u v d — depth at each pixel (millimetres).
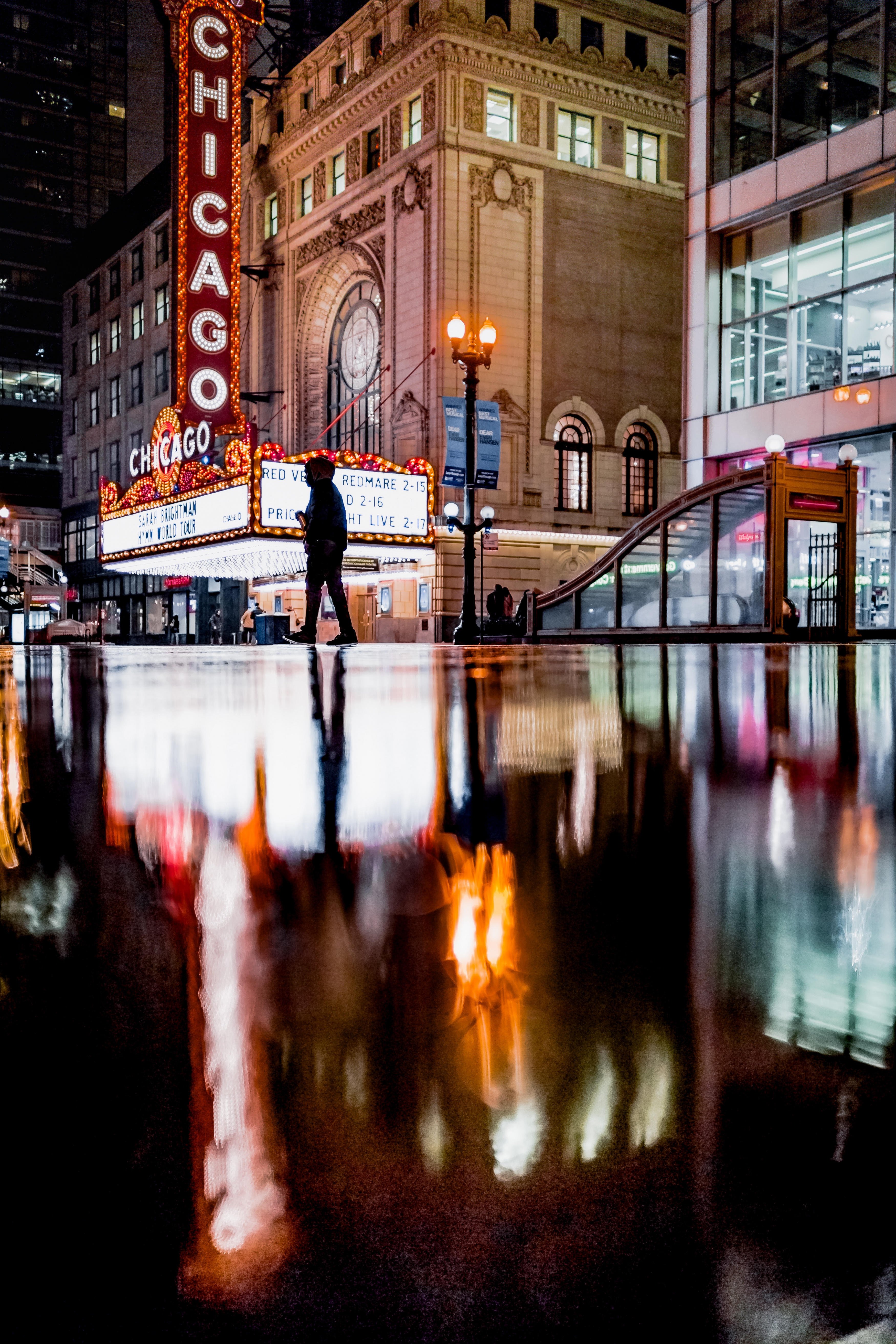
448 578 39750
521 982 848
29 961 872
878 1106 668
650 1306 534
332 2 50281
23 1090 644
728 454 26891
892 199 23000
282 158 51281
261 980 829
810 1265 560
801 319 25141
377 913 1045
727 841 1409
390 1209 575
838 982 855
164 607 63094
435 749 2361
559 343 43094
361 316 47219
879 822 1536
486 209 41031
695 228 27578
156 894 1110
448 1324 515
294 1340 488
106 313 71750
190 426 40406
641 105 45031
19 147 95000
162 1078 655
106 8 99625
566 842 1402
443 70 39938
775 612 16688
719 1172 615
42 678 5637
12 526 84375
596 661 7426
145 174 101188
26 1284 517
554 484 43156
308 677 5492
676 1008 795
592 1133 627
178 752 2311
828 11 23797
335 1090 655
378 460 37188
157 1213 553
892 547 23094
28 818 1522
